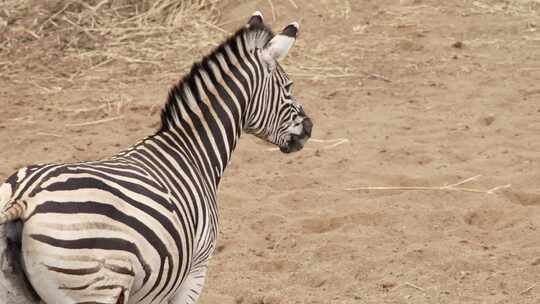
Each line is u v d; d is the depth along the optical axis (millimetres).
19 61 21000
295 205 14234
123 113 18312
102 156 16172
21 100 19000
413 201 14188
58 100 19062
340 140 16859
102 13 22922
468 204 14031
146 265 7332
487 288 11406
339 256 12375
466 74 20062
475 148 16328
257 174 15469
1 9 22781
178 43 21750
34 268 6984
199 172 8672
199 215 8328
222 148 8992
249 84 9219
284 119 9742
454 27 22438
